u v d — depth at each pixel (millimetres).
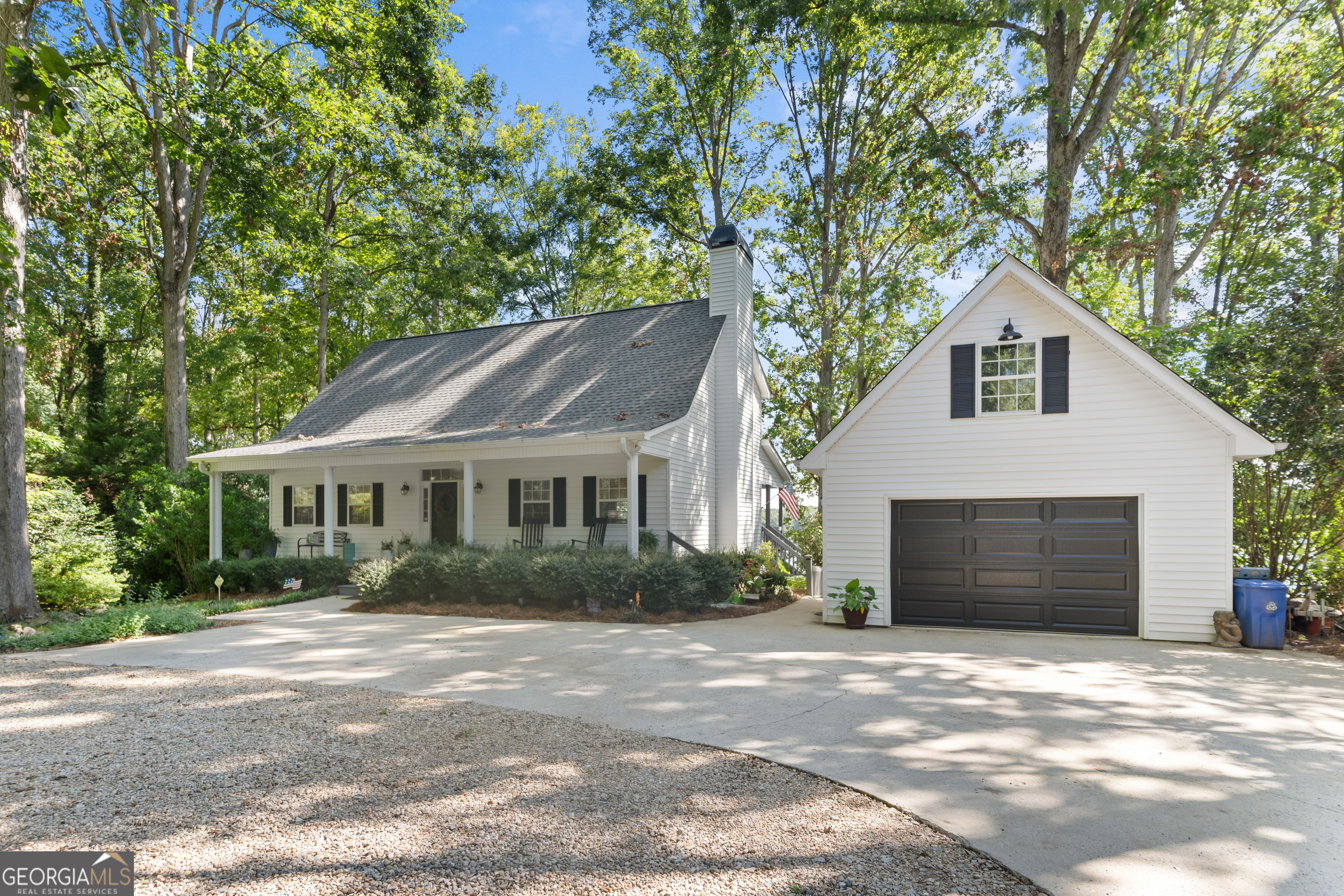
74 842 3410
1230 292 18922
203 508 17531
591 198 26844
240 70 16703
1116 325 18422
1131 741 5207
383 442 15617
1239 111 18484
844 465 11555
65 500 15109
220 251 24094
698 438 16828
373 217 26125
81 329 23906
